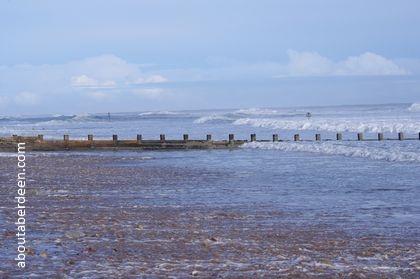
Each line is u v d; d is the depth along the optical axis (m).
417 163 34.62
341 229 15.62
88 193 23.98
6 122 194.38
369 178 28.38
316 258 11.94
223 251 12.59
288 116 135.38
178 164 39.81
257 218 17.53
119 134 85.38
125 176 31.45
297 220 17.14
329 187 25.45
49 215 17.81
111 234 14.55
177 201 21.55
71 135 83.75
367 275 10.47
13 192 24.14
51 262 11.32
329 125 78.62
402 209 19.12
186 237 14.26
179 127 107.06
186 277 10.27
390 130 68.44
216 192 24.33
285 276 10.38
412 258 11.94
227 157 45.62
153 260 11.59
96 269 10.78
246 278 10.23
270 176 30.64
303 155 44.91
